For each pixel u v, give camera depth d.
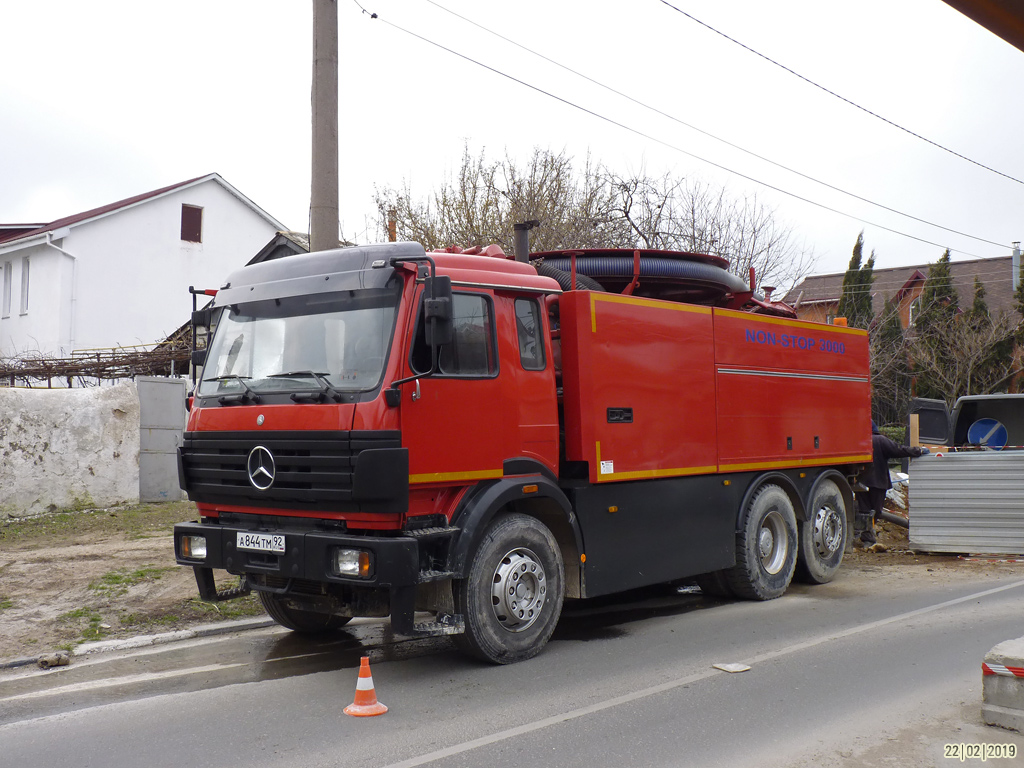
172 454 13.41
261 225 30.09
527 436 6.66
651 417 7.68
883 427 27.39
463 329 6.27
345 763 4.44
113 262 26.39
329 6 8.95
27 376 18.77
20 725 5.06
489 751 4.61
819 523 10.16
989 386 29.58
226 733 4.90
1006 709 4.96
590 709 5.33
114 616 7.39
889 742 4.75
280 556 6.04
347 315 6.06
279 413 6.00
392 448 5.65
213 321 6.98
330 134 8.91
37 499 11.46
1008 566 11.30
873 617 8.18
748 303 10.16
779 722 5.09
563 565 7.05
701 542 8.34
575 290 7.33
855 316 31.30
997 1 3.08
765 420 9.16
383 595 6.13
